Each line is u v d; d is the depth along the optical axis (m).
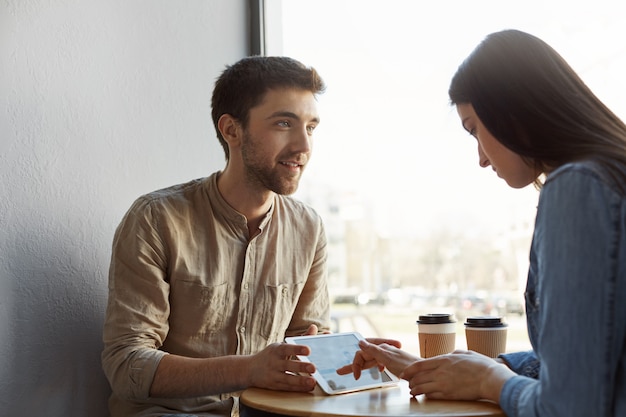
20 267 1.50
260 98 1.48
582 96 0.98
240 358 1.25
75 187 1.61
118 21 1.74
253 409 1.08
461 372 1.02
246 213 1.56
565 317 0.83
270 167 1.48
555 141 0.95
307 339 1.28
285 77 1.49
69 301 1.58
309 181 2.32
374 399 1.08
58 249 1.57
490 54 1.02
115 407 1.51
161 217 1.48
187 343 1.50
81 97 1.64
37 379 1.52
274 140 1.48
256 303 1.57
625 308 0.83
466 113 1.08
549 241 0.87
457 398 1.02
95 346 1.64
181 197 1.55
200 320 1.50
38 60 1.56
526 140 0.98
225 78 1.57
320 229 1.72
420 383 1.06
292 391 1.17
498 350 1.33
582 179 0.86
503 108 0.99
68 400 1.57
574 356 0.82
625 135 0.96
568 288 0.84
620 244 0.83
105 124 1.69
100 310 1.66
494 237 2.01
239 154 1.53
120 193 1.71
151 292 1.42
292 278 1.64
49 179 1.56
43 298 1.53
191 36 1.93
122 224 1.48
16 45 1.52
